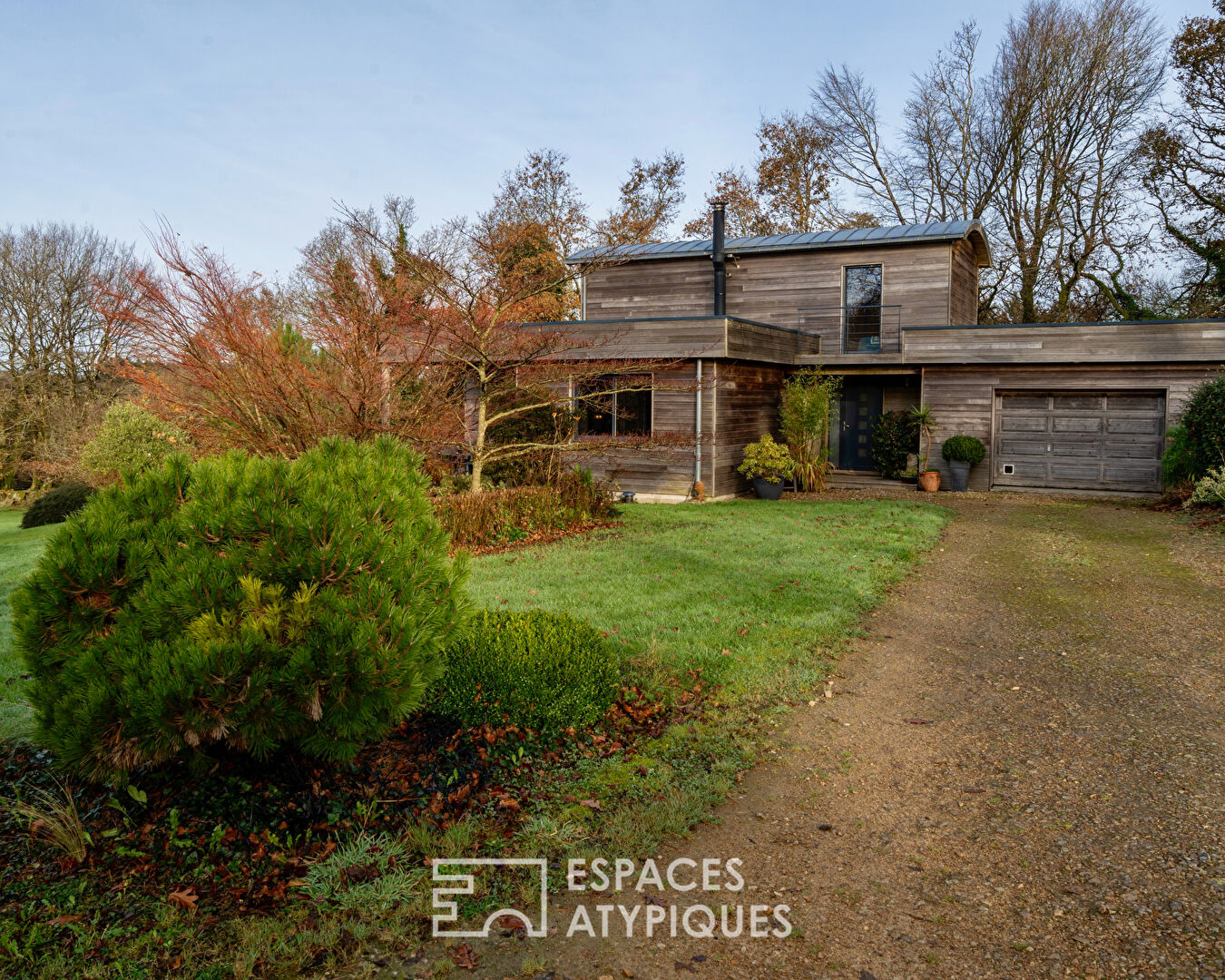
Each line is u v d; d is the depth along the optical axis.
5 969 2.88
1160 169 26.17
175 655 3.46
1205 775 4.40
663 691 5.64
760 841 3.86
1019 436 18.05
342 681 3.60
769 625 7.22
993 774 4.53
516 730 4.77
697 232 33.62
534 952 3.04
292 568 3.73
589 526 13.42
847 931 3.16
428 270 11.02
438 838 3.79
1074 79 26.94
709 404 16.92
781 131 33.03
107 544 3.73
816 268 20.66
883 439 20.14
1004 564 10.38
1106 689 5.86
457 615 4.27
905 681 6.10
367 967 2.95
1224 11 24.22
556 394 15.60
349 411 10.34
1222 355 15.55
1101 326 16.45
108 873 3.50
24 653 3.72
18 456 26.20
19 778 4.38
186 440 16.73
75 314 26.12
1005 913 3.24
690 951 3.04
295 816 3.95
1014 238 29.48
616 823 3.95
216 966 2.93
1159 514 14.05
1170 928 3.07
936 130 30.66
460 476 15.29
